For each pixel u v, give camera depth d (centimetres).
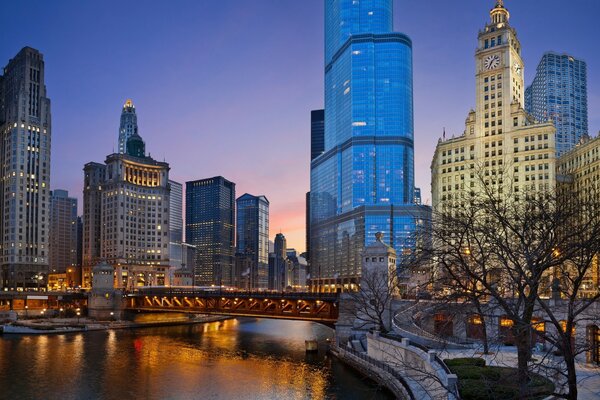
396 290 11200
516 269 3700
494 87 19150
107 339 14075
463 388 4847
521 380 3312
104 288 18888
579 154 18862
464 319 4469
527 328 3209
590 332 6588
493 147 18850
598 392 4997
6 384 8356
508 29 19350
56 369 9581
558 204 4703
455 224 4653
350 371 9156
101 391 7925
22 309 19438
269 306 13400
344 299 11081
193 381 8569
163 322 19462
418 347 6812
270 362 10388
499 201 4800
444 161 19688
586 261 3466
